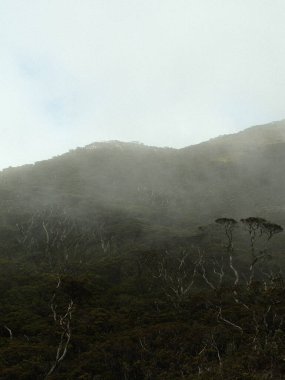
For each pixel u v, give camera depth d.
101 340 21.14
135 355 18.67
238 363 16.33
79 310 25.31
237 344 19.11
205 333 20.14
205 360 17.20
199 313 24.95
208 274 34.47
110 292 29.30
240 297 27.02
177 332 20.98
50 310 25.34
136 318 24.70
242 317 23.02
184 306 26.83
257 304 24.86
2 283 28.72
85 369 17.59
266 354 16.75
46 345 19.95
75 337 21.03
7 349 19.09
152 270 33.94
